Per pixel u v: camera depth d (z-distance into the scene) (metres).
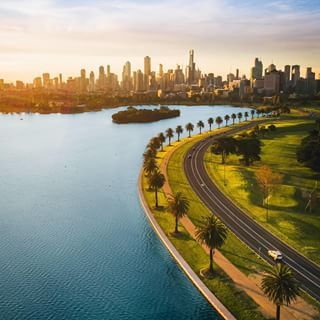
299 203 142.50
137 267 107.62
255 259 103.31
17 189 186.88
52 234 132.75
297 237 115.19
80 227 138.50
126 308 89.12
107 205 161.50
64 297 94.12
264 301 84.69
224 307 83.88
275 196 149.75
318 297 85.56
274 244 111.75
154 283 99.00
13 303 91.88
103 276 103.56
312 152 176.75
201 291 91.12
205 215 136.25
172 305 89.31
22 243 125.81
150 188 174.12
